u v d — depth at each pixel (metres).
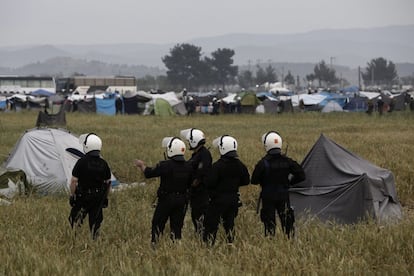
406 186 30.80
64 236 19.73
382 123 87.25
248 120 99.00
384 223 22.66
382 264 16.08
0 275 15.06
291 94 171.12
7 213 24.33
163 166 19.22
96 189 20.27
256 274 15.09
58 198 30.86
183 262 15.37
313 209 25.25
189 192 19.84
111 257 16.88
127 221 22.45
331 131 70.31
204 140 20.22
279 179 19.61
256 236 19.38
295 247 17.28
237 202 19.38
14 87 197.62
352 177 25.11
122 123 88.56
